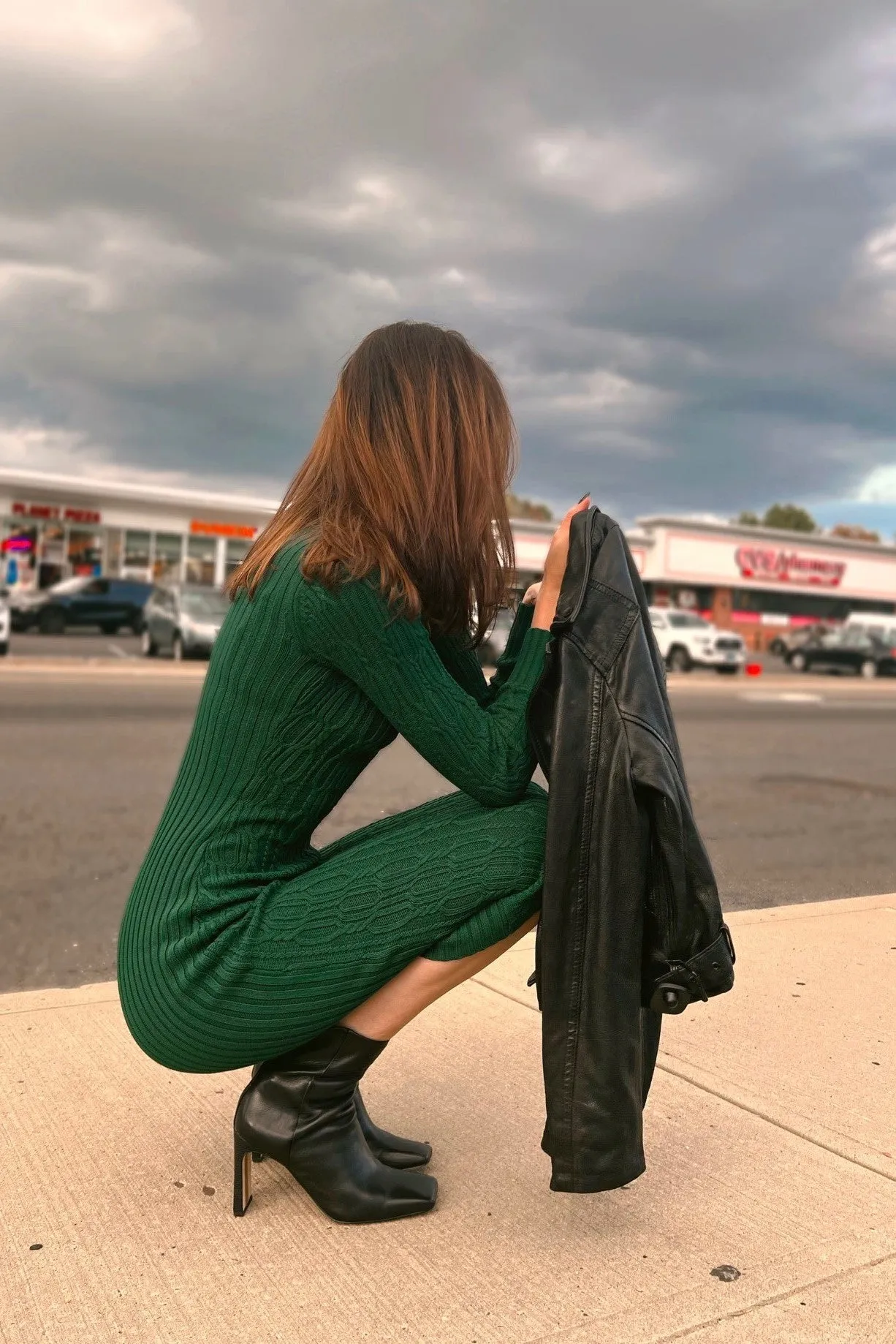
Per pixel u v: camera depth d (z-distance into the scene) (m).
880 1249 1.76
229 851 1.68
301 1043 1.72
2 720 10.72
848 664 30.17
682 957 1.68
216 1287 1.62
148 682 15.82
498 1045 2.62
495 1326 1.54
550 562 1.79
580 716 1.67
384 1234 1.78
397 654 1.62
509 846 1.70
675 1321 1.55
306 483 1.73
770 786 8.55
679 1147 2.13
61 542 30.81
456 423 1.71
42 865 4.98
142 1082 2.37
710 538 44.81
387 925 1.67
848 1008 2.96
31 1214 1.83
